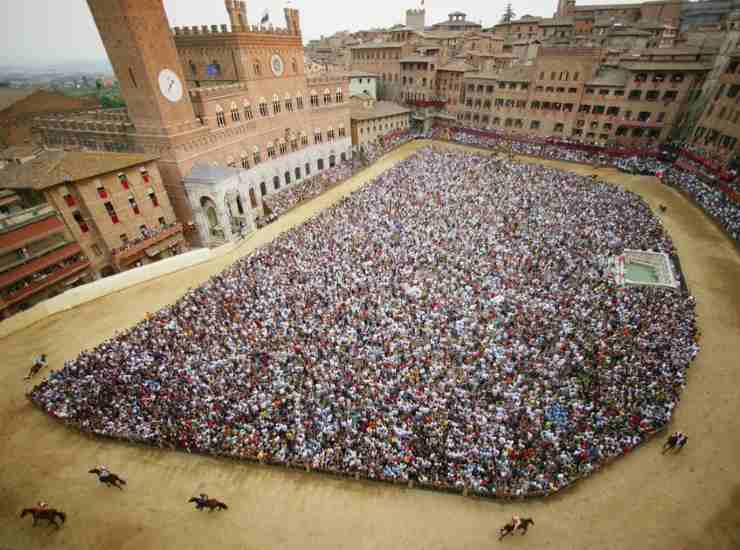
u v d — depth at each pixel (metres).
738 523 21.53
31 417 28.42
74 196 42.44
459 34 111.12
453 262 43.34
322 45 158.50
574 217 51.75
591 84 77.19
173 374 29.75
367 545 21.02
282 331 34.06
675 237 49.16
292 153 72.38
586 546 20.67
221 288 40.78
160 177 51.31
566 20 112.38
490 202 57.22
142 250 49.09
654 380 27.73
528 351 30.69
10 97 74.25
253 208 65.94
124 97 49.06
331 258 44.88
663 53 71.38
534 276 40.41
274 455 24.50
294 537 21.45
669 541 20.84
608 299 36.25
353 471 23.59
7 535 21.86
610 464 24.28
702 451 25.09
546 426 25.05
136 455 25.66
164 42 47.38
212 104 55.25
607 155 77.44
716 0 105.44
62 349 35.56
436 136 101.44
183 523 22.17
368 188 65.44
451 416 25.89
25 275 38.88
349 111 82.56
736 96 56.84
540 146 85.44
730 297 38.88
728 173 54.84
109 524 22.20
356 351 31.52
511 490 22.39
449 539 21.11
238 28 56.44
